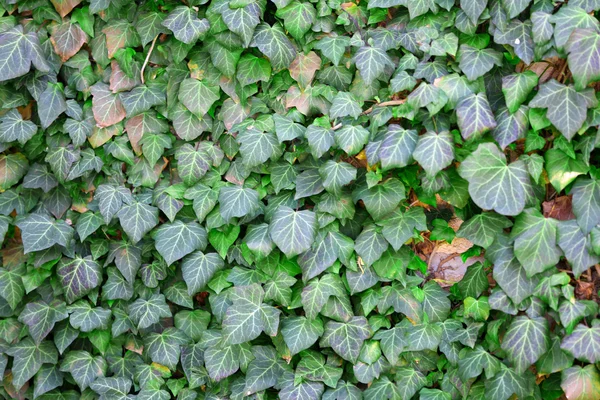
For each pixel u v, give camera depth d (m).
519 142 2.28
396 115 2.22
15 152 2.54
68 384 2.71
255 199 2.36
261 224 2.39
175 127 2.44
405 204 2.36
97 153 2.52
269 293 2.41
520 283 2.19
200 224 2.46
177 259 2.39
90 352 2.64
